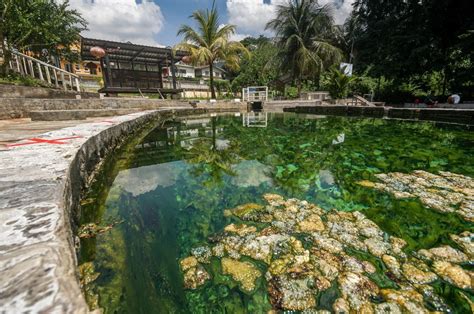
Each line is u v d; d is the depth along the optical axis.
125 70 10.80
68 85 9.37
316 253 1.37
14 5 6.54
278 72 17.83
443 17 11.48
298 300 1.06
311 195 2.21
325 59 15.71
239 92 23.91
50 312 0.42
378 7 18.14
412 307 1.02
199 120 8.07
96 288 1.04
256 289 1.13
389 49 13.18
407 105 11.17
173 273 1.22
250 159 3.41
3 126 3.10
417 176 2.62
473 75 9.51
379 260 1.32
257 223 1.72
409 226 1.66
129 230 1.53
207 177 2.67
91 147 2.17
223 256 1.36
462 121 5.80
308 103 13.45
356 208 1.94
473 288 1.13
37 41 8.33
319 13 15.19
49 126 3.11
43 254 0.55
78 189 1.56
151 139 4.77
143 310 0.99
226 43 12.58
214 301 1.07
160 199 2.07
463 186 2.32
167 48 11.37
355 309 1.02
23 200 0.82
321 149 3.95
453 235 1.55
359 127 6.23
